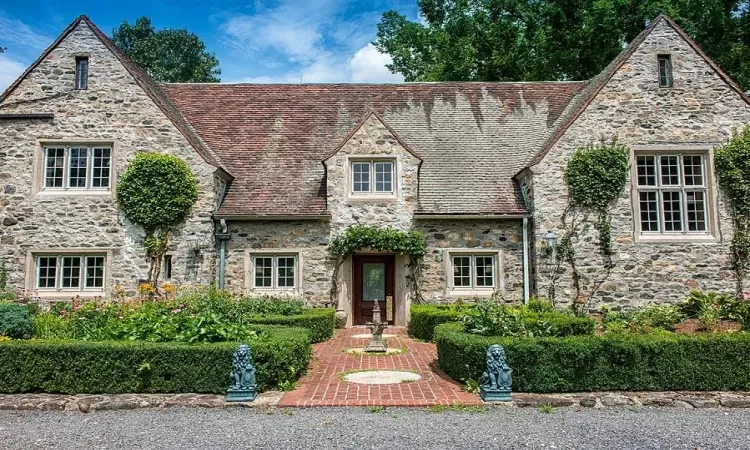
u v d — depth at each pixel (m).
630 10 24.19
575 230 15.08
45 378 8.20
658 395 8.08
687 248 14.95
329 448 5.99
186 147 15.30
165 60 44.38
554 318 10.95
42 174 15.25
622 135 15.30
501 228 15.66
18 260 14.91
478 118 18.55
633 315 13.86
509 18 28.22
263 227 15.62
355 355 11.56
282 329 10.52
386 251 15.56
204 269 14.90
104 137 15.23
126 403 7.80
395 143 15.77
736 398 8.02
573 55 25.70
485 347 8.51
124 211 15.05
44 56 15.40
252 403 7.73
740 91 15.27
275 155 17.19
